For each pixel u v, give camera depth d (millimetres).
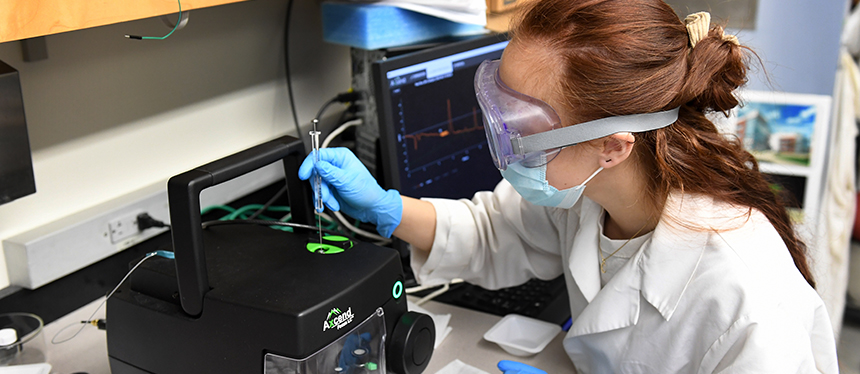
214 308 730
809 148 1978
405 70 1241
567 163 865
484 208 1223
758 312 805
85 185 1202
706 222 886
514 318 1131
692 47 845
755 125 2021
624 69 790
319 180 908
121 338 829
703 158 895
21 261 1097
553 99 823
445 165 1378
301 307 697
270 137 1577
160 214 1304
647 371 936
